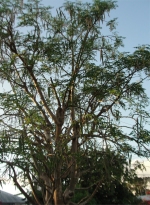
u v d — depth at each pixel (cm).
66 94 1936
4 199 3139
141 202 3538
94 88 1816
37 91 1902
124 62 1809
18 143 1574
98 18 1905
